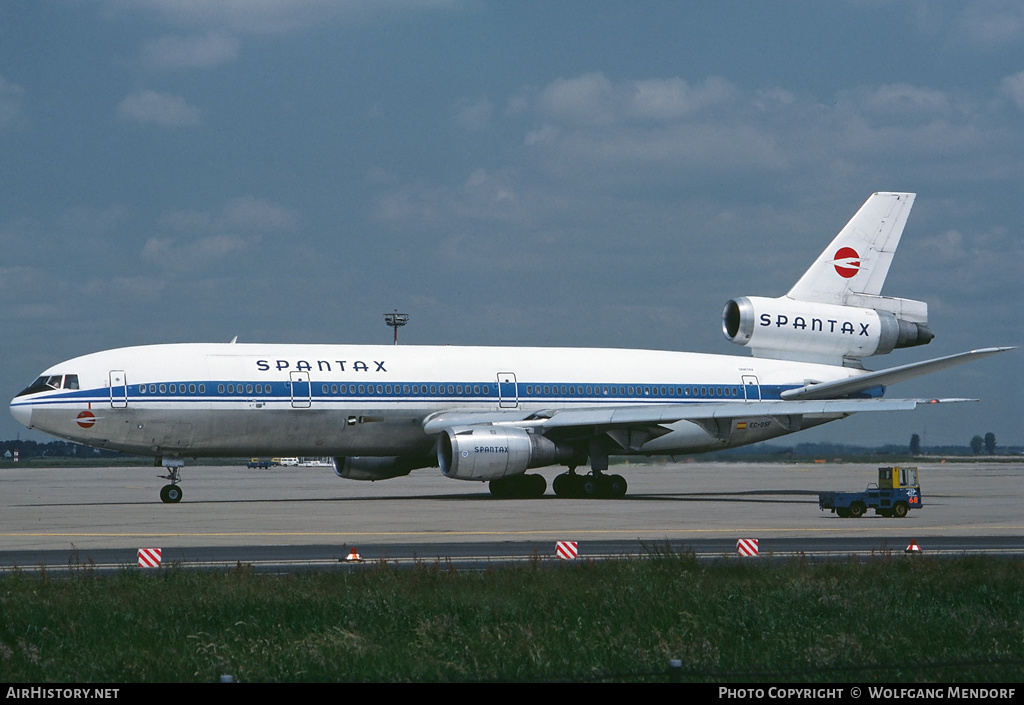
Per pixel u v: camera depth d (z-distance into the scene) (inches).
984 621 1036.5
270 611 1056.8
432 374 3179.1
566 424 3036.4
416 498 3235.7
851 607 1096.8
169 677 850.1
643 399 3380.9
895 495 2450.8
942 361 3159.5
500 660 888.3
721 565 1402.6
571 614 1056.2
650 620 1039.6
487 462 2933.1
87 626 995.3
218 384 2947.8
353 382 3080.7
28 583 1218.6
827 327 3535.9
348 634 946.7
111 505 2913.4
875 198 3614.7
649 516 2431.1
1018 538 1923.0
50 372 2901.1
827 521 2311.8
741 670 871.1
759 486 4163.4
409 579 1226.0
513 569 1334.9
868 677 851.4
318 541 1847.9
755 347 3518.7
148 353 2957.7
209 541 1850.4
